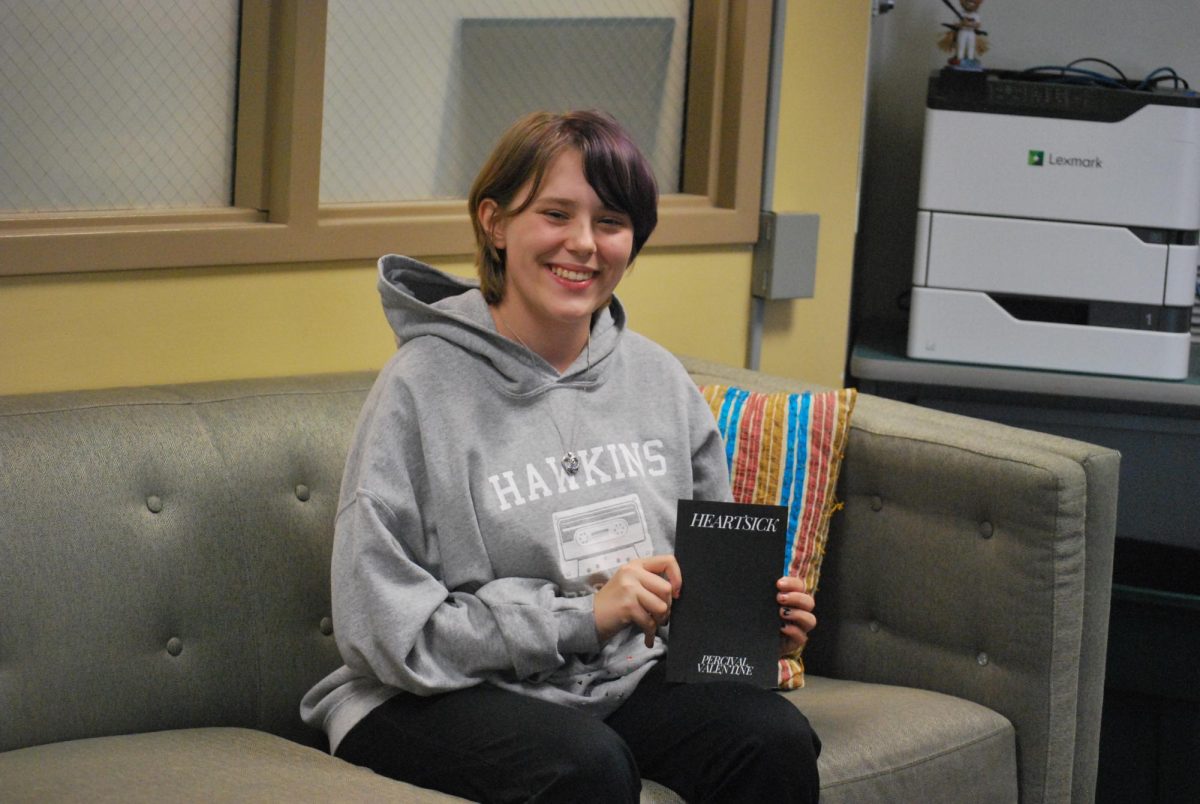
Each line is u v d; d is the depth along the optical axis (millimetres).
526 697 1612
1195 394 2742
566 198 1683
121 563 1751
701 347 2760
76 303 1979
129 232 1994
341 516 1670
